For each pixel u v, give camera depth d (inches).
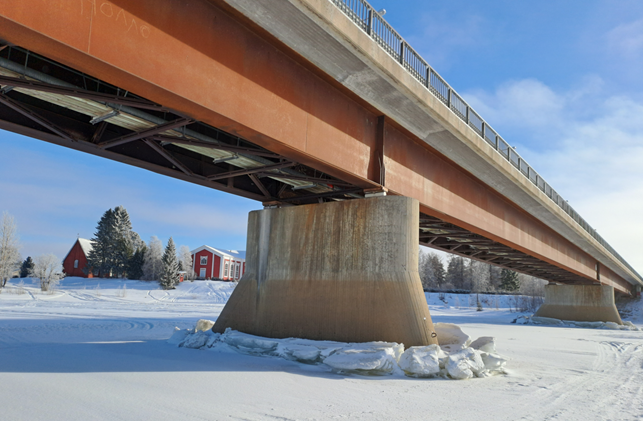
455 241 1453.0
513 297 4008.4
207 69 433.1
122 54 362.9
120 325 1061.8
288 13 452.1
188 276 3816.4
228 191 748.0
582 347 1061.8
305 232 685.9
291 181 729.6
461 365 521.7
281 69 518.9
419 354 530.9
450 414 348.8
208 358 563.2
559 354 884.6
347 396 396.2
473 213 960.3
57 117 537.3
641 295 3447.3
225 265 4045.3
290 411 334.3
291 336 641.0
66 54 337.7
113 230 4077.3
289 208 712.4
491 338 657.0
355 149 627.8
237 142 648.4
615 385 536.4
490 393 442.6
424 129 714.8
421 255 5664.4
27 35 313.9
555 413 371.2
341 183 711.1
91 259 4025.6
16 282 3614.7
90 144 557.0
